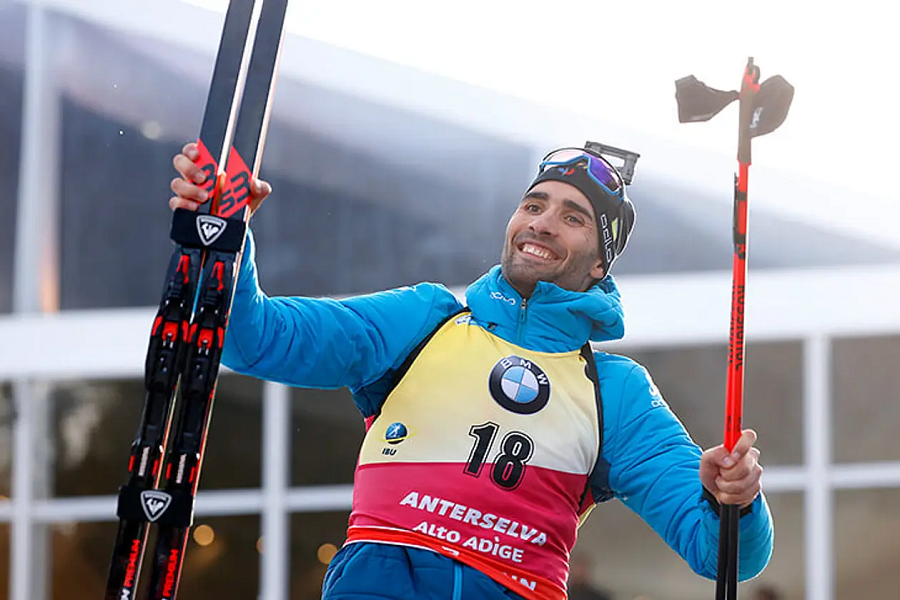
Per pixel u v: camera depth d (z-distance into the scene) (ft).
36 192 30.89
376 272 29.55
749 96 9.04
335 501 29.60
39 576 30.17
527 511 9.23
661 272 28.71
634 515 28.40
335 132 29.84
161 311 8.35
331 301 9.74
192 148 8.57
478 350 9.66
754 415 28.63
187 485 8.11
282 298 9.59
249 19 9.06
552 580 9.27
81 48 31.12
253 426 30.07
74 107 31.07
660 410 10.16
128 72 30.99
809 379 28.40
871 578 27.91
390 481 9.29
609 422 9.92
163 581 8.00
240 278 8.84
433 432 9.33
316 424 29.99
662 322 28.32
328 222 29.76
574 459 9.54
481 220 29.48
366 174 29.81
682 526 9.61
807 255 28.50
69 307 30.68
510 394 9.46
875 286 27.99
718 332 28.17
